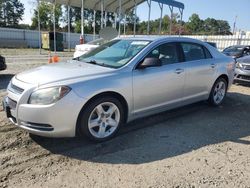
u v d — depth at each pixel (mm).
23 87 3854
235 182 3340
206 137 4680
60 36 28672
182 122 5367
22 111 3766
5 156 3748
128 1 19766
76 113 3871
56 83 3814
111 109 4336
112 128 4418
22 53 23156
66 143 4207
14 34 35625
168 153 4027
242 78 9172
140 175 3412
